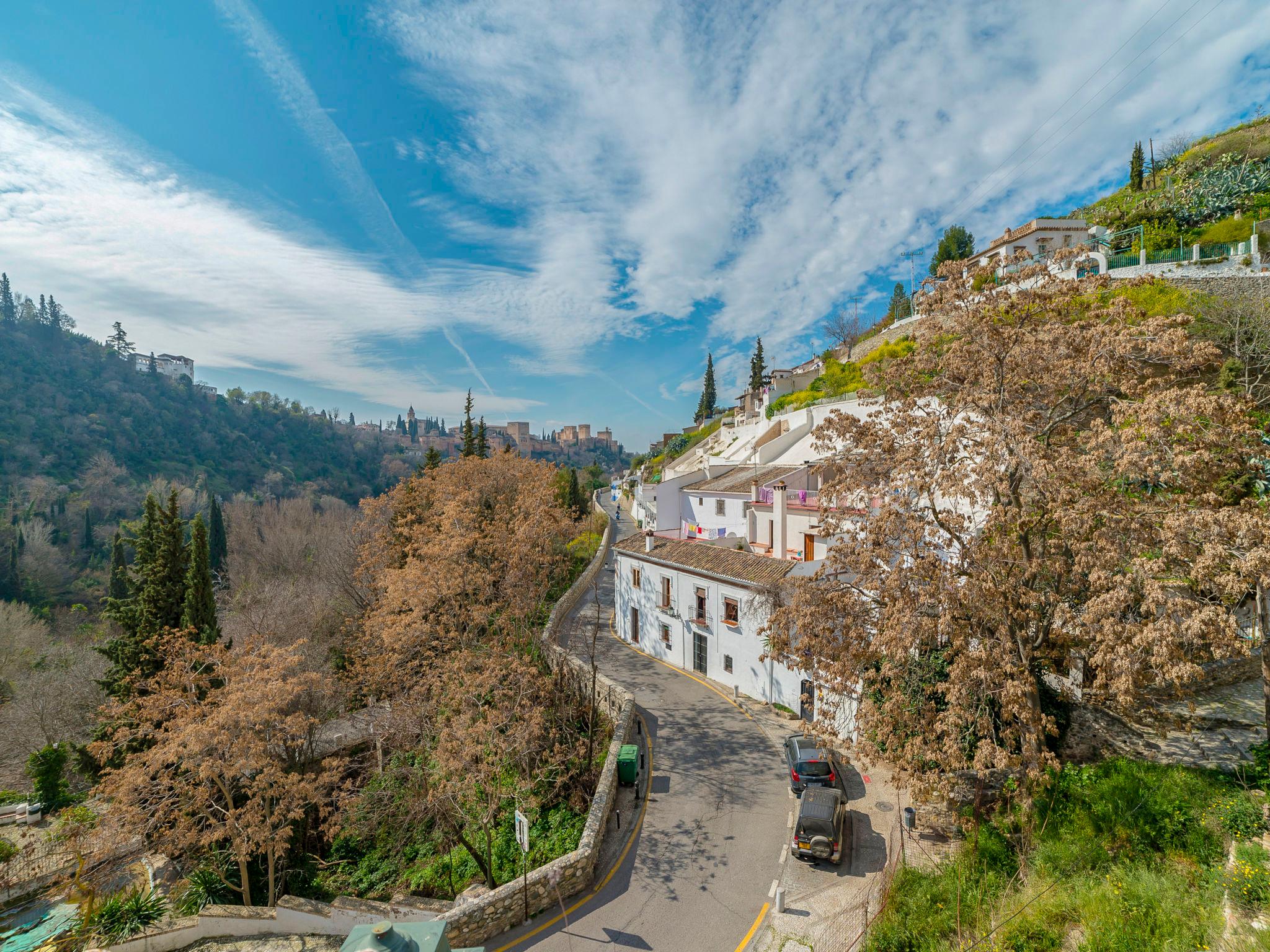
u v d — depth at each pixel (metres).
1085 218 55.94
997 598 13.28
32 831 25.91
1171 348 12.38
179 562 29.80
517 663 22.66
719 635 29.31
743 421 70.75
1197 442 11.60
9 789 31.52
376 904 17.80
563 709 25.02
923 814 17.33
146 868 22.88
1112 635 11.31
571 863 15.91
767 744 23.06
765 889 15.42
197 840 19.94
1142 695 16.03
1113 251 41.47
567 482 72.06
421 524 40.09
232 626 41.94
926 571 14.02
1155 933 9.31
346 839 22.89
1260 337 22.73
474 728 19.12
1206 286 28.66
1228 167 49.09
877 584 15.59
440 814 20.05
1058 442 14.93
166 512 29.92
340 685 29.42
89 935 18.36
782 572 25.98
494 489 42.34
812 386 55.66
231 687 21.05
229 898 21.14
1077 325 14.39
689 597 31.09
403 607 28.30
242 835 19.17
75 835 21.09
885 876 14.15
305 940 17.59
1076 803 14.01
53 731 33.00
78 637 55.06
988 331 14.84
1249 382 21.09
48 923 21.06
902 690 15.63
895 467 15.48
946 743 12.88
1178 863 11.39
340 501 133.12
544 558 32.84
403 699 24.36
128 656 28.28
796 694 25.19
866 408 37.94
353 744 27.97
